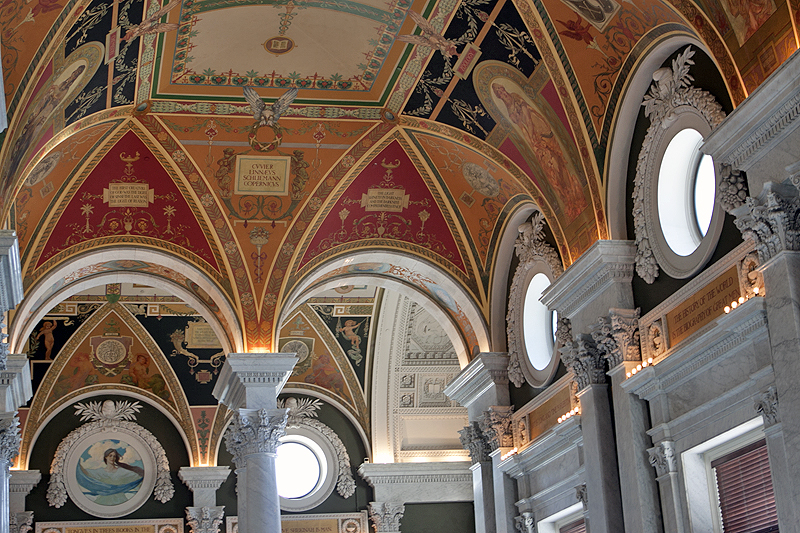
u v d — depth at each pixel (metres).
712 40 11.22
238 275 18.20
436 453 25.06
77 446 23.77
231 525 23.92
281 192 18.14
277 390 17.95
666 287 13.23
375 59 16.20
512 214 18.06
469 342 19.80
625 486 13.38
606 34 13.48
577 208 15.14
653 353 13.34
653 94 13.32
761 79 10.48
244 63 16.20
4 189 13.29
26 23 11.84
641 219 13.73
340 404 25.25
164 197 17.75
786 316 9.79
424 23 14.93
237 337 18.00
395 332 24.80
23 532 22.62
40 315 18.05
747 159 10.41
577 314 15.03
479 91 15.95
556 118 14.88
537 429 17.38
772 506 11.29
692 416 12.30
